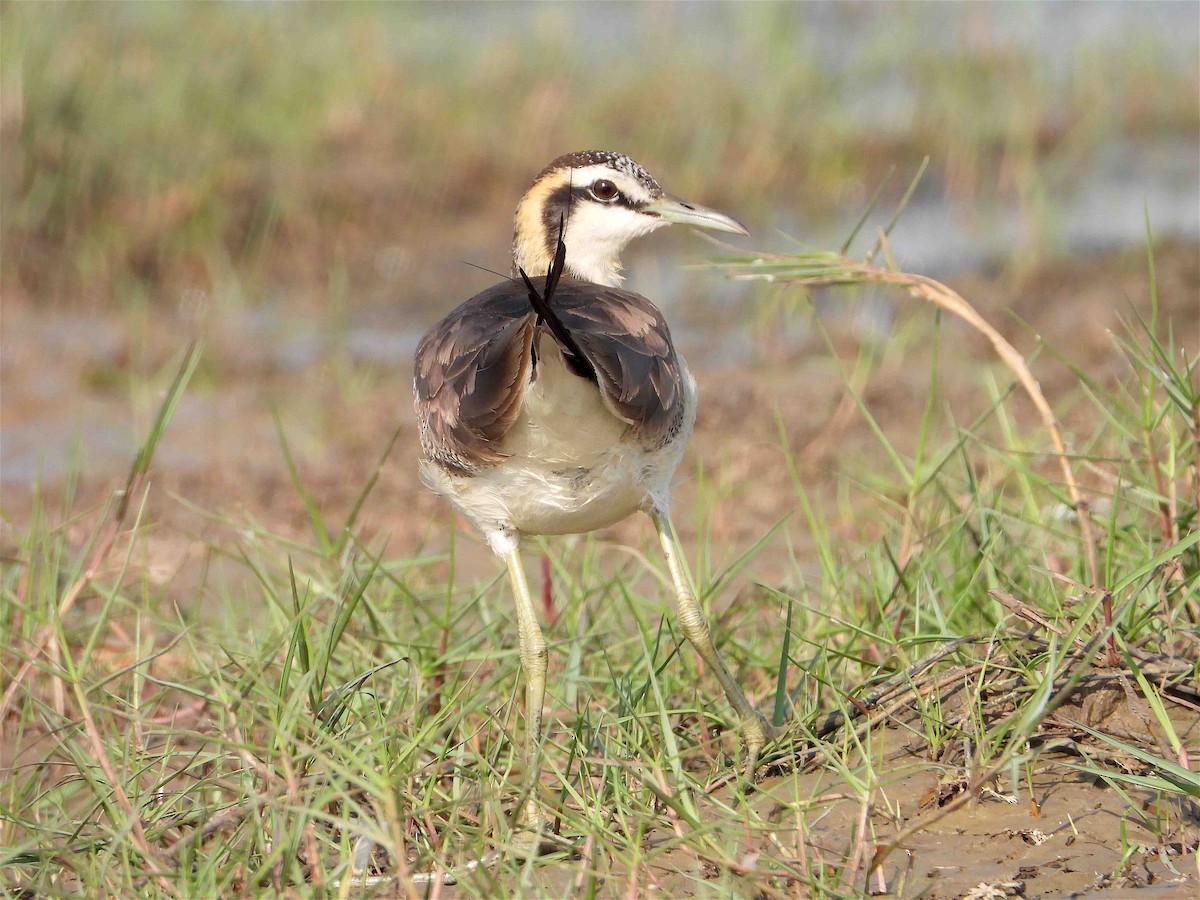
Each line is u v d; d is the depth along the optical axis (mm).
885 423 18781
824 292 24156
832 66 34969
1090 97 32875
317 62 31016
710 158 29656
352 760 8242
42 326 22750
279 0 32594
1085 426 17562
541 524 9930
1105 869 8156
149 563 15141
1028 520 11875
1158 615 9969
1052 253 24922
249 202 26438
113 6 28250
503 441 9273
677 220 12055
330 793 8086
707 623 9898
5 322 22797
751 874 7641
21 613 12852
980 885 8016
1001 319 22328
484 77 31938
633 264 26188
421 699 9797
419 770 9016
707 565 13820
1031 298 23109
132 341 22188
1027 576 11508
